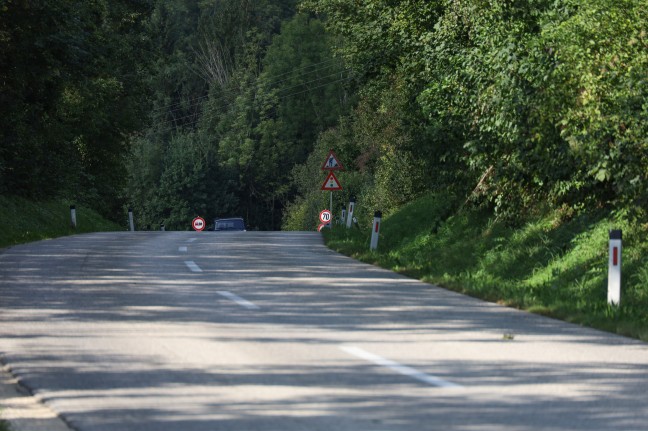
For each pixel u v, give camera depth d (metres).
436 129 39.91
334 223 73.62
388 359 17.28
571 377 15.84
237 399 13.92
